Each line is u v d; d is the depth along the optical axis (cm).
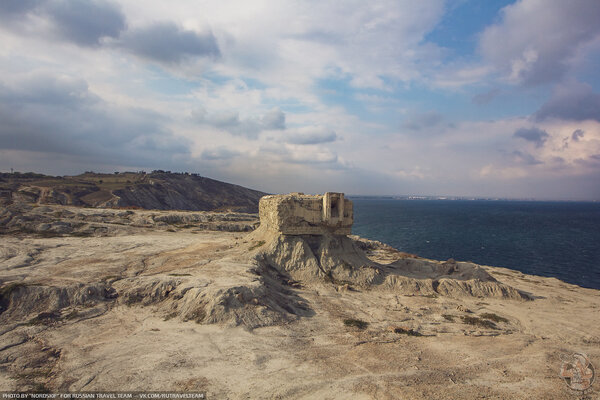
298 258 3516
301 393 1461
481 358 1906
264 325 2177
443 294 3253
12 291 2289
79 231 5031
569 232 12200
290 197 3681
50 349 1778
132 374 1553
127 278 2748
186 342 1889
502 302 3136
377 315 2591
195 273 2920
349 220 3781
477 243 9444
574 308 3048
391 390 1510
